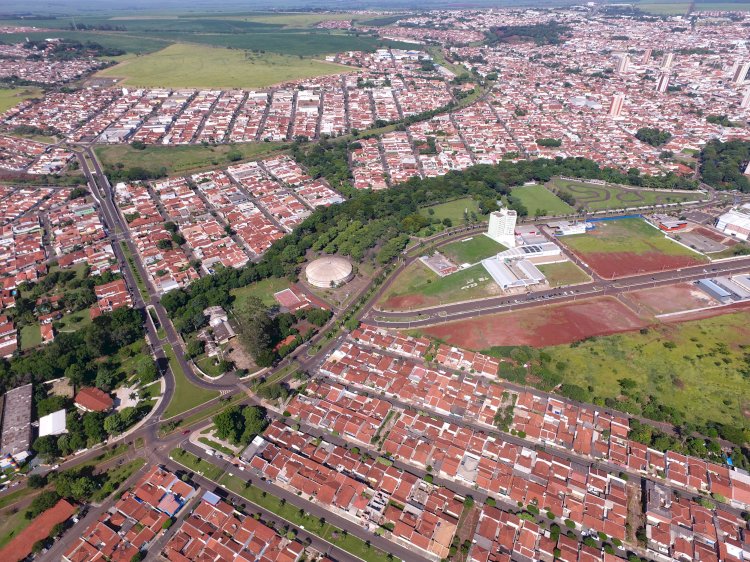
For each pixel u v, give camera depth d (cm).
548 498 16275
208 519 16100
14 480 17825
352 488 16812
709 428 18688
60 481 17025
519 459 17662
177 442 19062
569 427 19012
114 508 16712
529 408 19788
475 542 15100
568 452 18288
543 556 14850
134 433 19500
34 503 16538
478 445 18275
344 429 19075
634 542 15250
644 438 18225
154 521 16062
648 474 17362
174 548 15212
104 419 19500
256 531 15588
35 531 15962
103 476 17788
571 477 17038
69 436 18600
